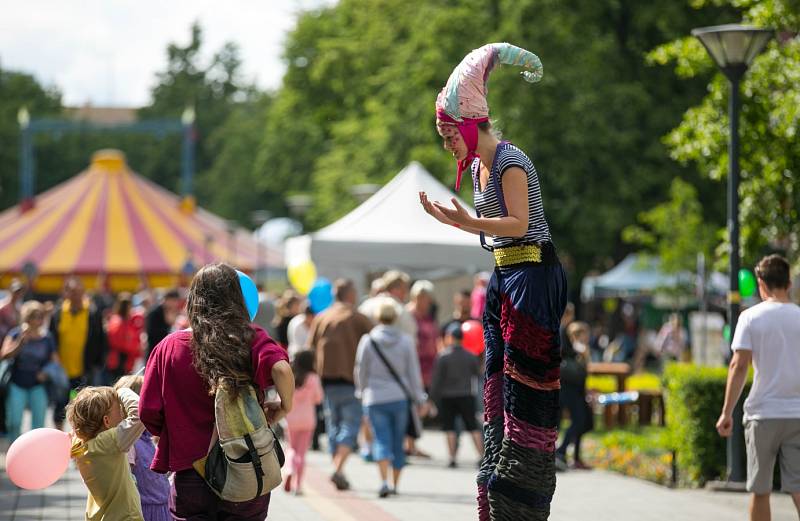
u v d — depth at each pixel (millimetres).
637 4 71625
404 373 24406
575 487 25469
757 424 15273
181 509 10938
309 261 42062
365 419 30875
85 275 91188
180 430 10812
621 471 28875
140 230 97625
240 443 10609
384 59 87500
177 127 121750
